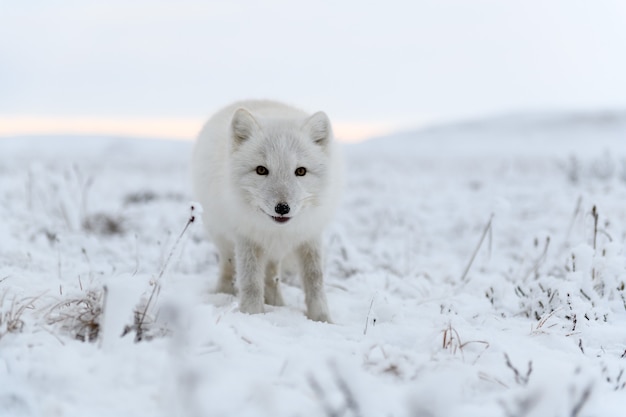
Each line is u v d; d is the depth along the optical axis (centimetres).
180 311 327
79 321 404
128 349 356
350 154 4403
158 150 5088
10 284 507
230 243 626
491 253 779
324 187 554
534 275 701
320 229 563
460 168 2664
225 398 298
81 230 938
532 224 1101
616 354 442
